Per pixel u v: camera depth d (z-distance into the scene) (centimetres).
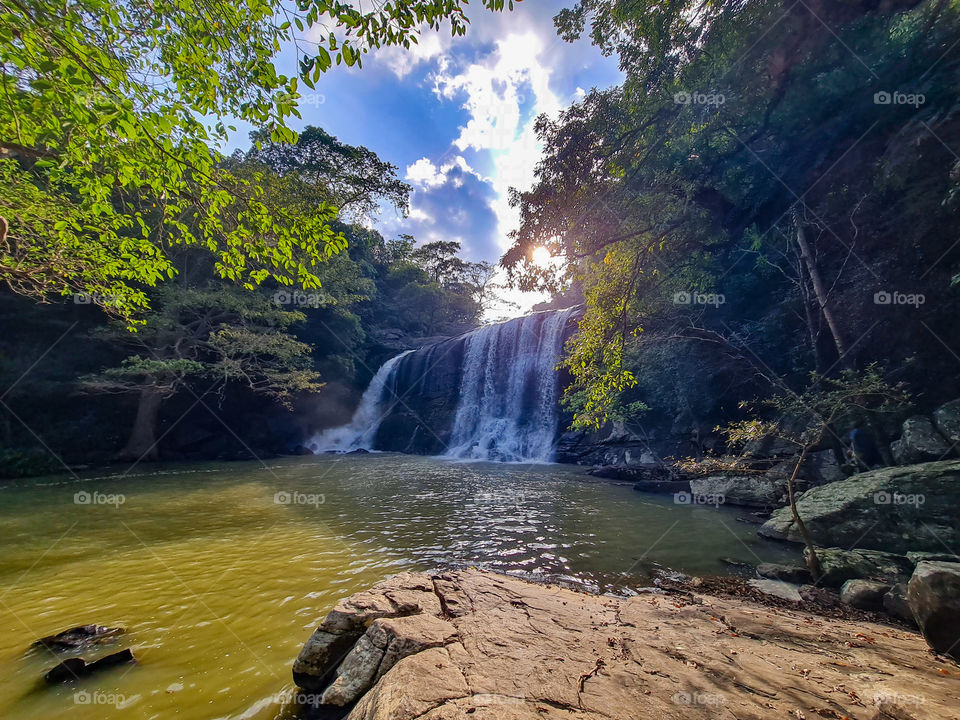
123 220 671
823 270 1375
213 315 2486
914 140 997
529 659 343
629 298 1180
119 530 948
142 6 407
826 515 877
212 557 779
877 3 935
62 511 1120
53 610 555
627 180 1101
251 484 1642
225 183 540
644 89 1130
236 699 373
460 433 3394
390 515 1162
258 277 593
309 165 3619
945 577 402
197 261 2278
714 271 1695
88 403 2209
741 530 1026
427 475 1980
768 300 1733
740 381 1708
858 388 932
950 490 759
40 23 361
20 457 1795
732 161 1053
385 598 467
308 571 716
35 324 1984
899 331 1145
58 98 395
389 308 5378
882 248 1184
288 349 2550
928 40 884
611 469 1942
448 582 530
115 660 426
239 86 435
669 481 1619
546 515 1179
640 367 1986
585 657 353
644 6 1042
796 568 727
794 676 331
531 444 2850
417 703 266
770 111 979
